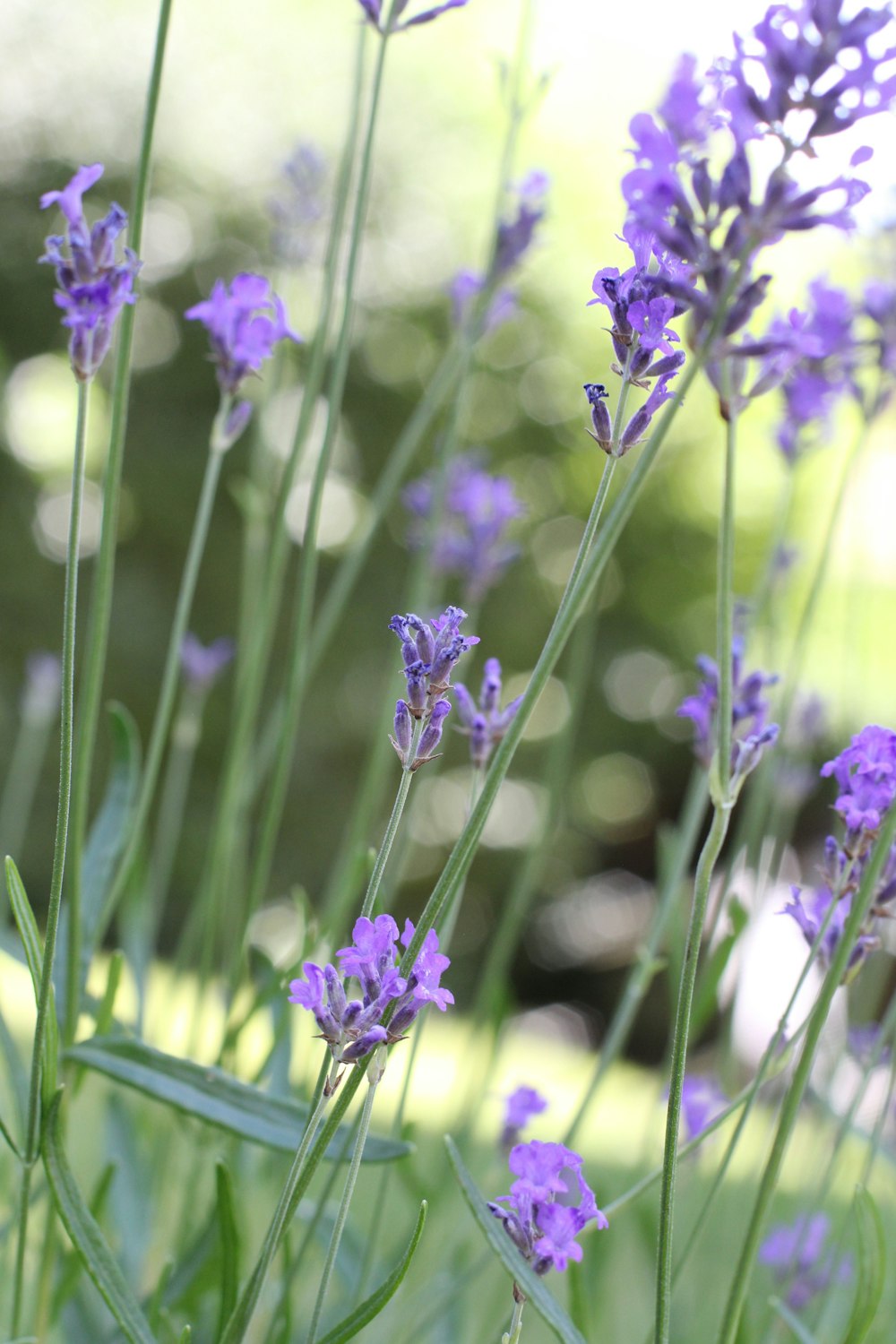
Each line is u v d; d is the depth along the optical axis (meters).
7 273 4.59
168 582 4.56
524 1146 0.68
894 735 0.69
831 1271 0.82
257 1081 0.79
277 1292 0.83
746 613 0.94
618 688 5.15
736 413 0.66
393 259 4.82
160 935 4.23
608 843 5.45
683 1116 0.90
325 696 4.50
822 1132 1.02
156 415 4.60
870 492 1.51
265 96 4.62
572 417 4.80
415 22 0.79
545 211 0.97
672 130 0.66
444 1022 2.11
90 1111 1.15
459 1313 0.86
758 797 0.91
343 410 4.73
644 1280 1.13
